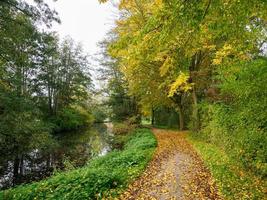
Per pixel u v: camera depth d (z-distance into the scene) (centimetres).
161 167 1063
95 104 4869
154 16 505
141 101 2717
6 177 1428
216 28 556
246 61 859
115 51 604
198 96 2147
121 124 2911
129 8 1176
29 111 1739
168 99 2639
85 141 2747
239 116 992
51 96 3931
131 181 850
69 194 703
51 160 1825
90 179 780
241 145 980
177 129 2959
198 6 479
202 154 1273
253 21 677
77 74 4422
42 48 1820
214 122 1439
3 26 1448
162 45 561
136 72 2088
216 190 734
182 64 600
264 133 820
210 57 1686
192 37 561
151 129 2953
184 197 700
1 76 1700
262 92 826
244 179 806
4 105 1571
